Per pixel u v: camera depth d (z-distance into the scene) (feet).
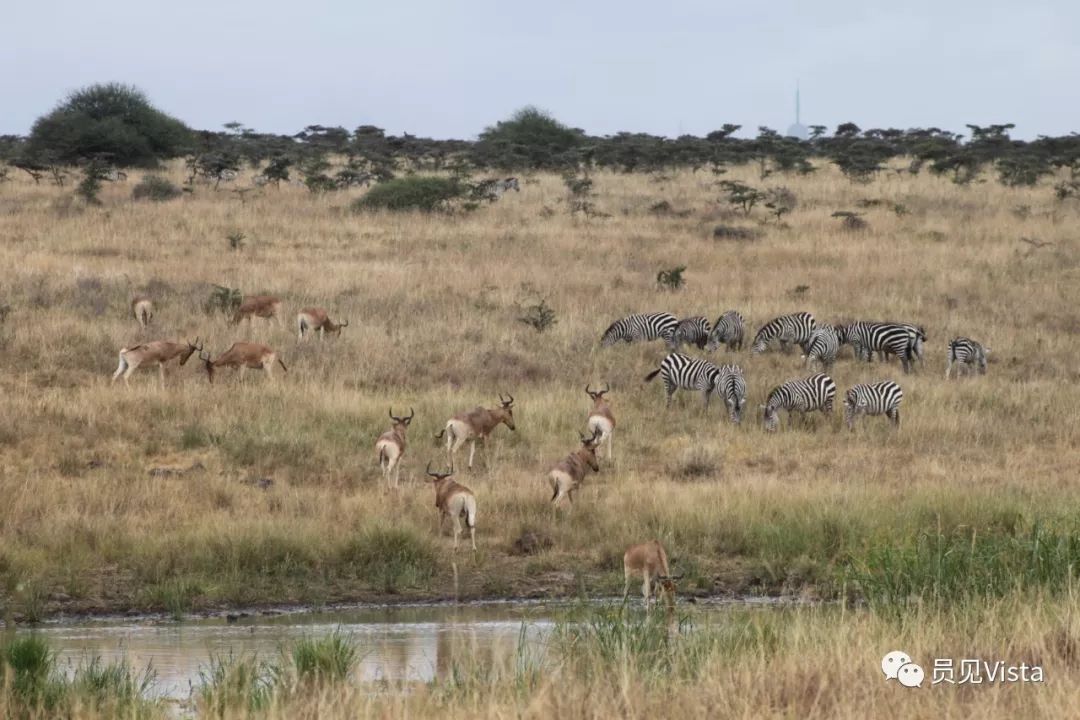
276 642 40.22
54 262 101.30
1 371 71.10
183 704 32.22
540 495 56.03
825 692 27.32
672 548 50.06
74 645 39.70
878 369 85.30
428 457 62.69
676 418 72.23
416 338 83.25
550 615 44.21
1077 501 51.55
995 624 32.30
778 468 63.36
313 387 70.74
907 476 60.75
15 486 53.47
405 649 39.11
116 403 65.98
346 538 49.93
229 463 60.23
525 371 78.48
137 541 48.98
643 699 26.96
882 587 39.09
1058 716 24.90
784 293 102.32
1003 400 75.41
